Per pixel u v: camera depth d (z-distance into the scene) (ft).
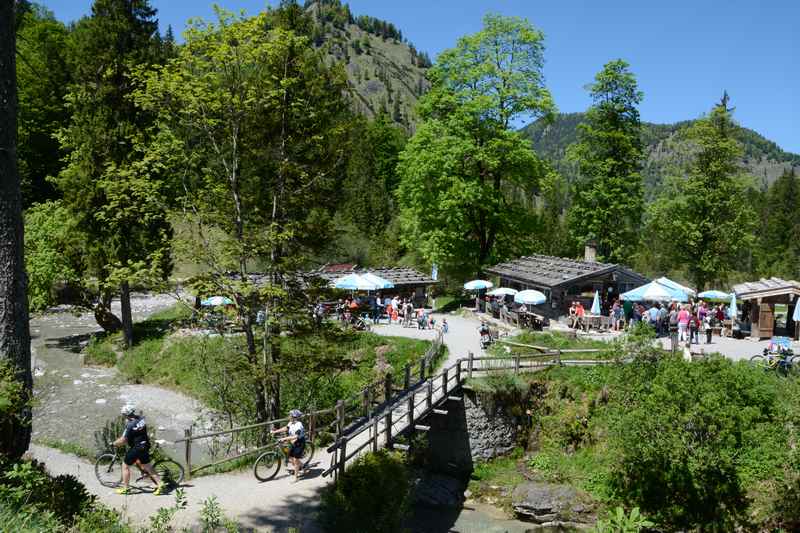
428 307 155.33
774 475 65.00
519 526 66.69
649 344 73.00
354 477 52.21
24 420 39.47
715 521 64.64
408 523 65.41
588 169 159.12
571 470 75.00
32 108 169.17
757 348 98.27
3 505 30.40
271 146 69.82
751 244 155.22
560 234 297.74
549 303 120.67
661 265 203.72
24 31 171.94
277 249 69.10
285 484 52.16
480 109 137.39
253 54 62.28
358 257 209.67
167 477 50.49
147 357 111.34
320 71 71.46
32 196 176.35
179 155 68.33
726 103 151.23
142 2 117.91
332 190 72.90
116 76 113.19
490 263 155.74
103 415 88.38
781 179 412.36
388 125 332.39
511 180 153.07
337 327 70.33
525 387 81.25
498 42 144.77
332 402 80.64
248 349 68.59
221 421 75.97
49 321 149.79
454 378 82.99
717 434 64.34
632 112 156.97
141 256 112.98
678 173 155.53
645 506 67.31
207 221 67.56
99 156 112.16
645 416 64.95
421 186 144.87
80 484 40.81
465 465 79.61
